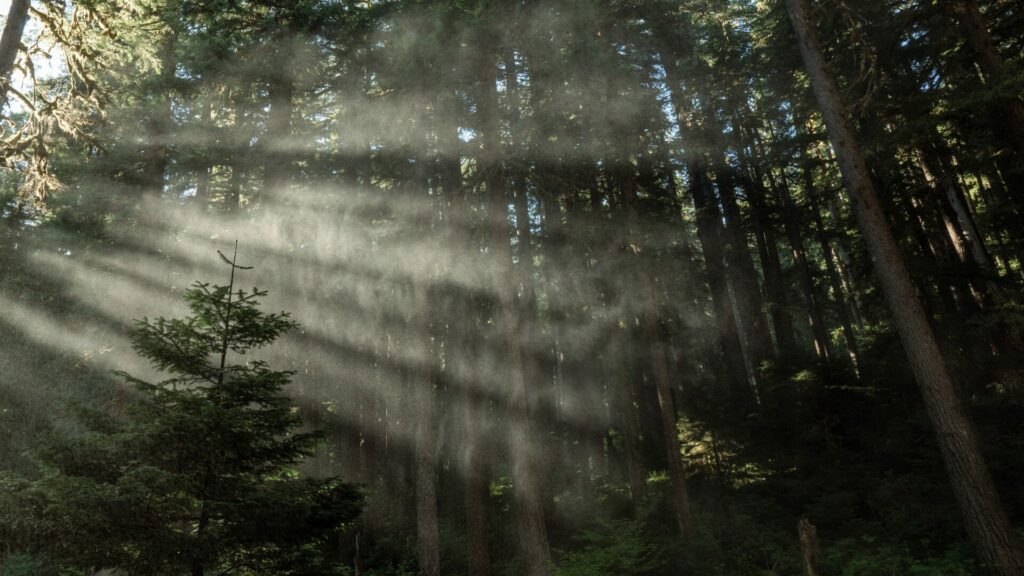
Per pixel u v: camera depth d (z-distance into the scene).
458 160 17.47
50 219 14.90
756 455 16.88
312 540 6.76
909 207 15.41
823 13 13.91
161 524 5.64
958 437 9.91
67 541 5.39
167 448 5.89
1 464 10.05
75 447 5.64
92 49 12.01
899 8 15.60
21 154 10.77
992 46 12.58
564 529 17.34
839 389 17.19
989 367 13.78
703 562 12.95
